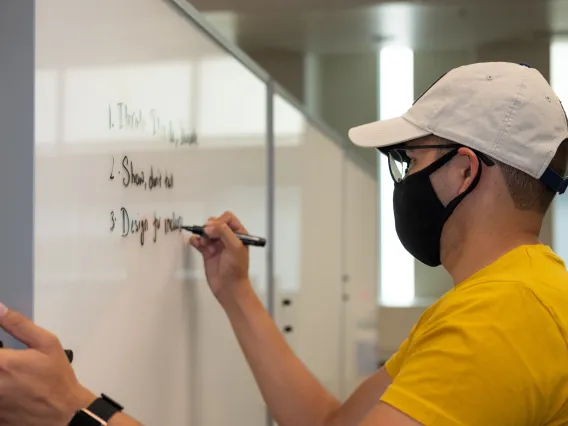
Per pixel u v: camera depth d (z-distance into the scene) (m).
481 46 3.89
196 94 1.17
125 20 0.89
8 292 0.69
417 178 0.91
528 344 0.73
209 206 1.24
